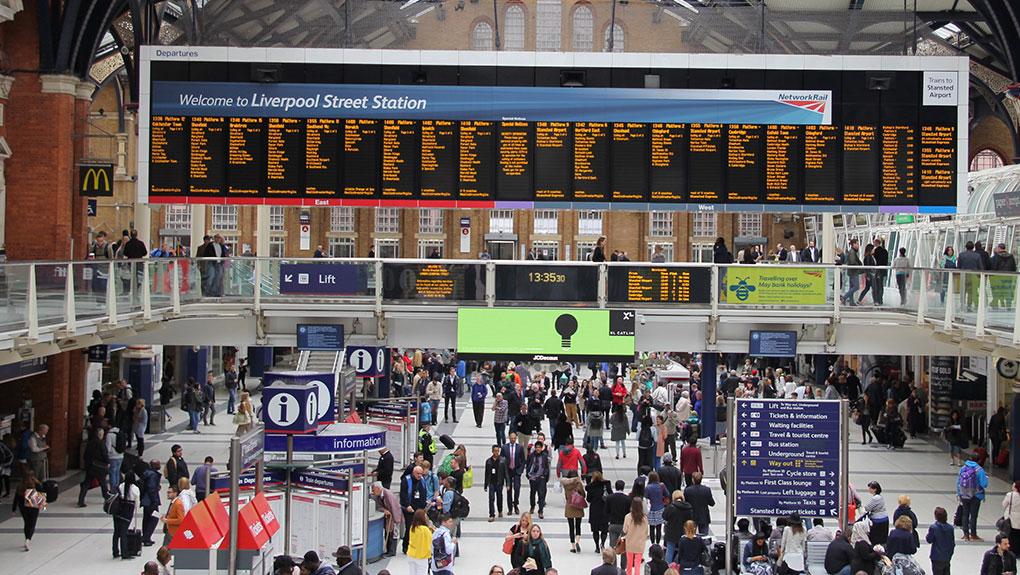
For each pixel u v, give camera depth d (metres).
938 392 36.81
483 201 27.50
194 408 36.09
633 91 27.52
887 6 38.50
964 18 38.34
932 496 26.72
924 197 27.66
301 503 18.05
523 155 27.52
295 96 27.61
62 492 26.84
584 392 37.25
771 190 27.59
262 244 29.75
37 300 18.45
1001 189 36.00
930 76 27.61
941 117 27.66
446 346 26.75
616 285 26.14
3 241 28.34
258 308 26.72
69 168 28.98
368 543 20.25
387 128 27.59
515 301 26.20
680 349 26.62
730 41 30.36
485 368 47.28
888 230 47.41
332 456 19.91
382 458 22.69
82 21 28.77
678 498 18.47
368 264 26.52
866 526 18.34
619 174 27.52
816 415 16.70
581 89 27.55
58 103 28.56
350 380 24.05
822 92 27.61
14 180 28.44
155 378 44.56
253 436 15.45
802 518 17.98
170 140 27.59
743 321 26.31
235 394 41.88
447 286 26.31
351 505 17.38
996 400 31.58
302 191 27.62
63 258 28.64
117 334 23.44
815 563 16.81
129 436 29.02
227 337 27.03
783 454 16.75
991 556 16.94
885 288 26.05
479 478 28.39
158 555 15.62
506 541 17.44
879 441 35.25
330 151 27.59
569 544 21.83
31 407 28.09
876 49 29.59
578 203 27.50
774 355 26.36
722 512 24.30
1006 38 30.45
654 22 32.25
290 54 27.61
